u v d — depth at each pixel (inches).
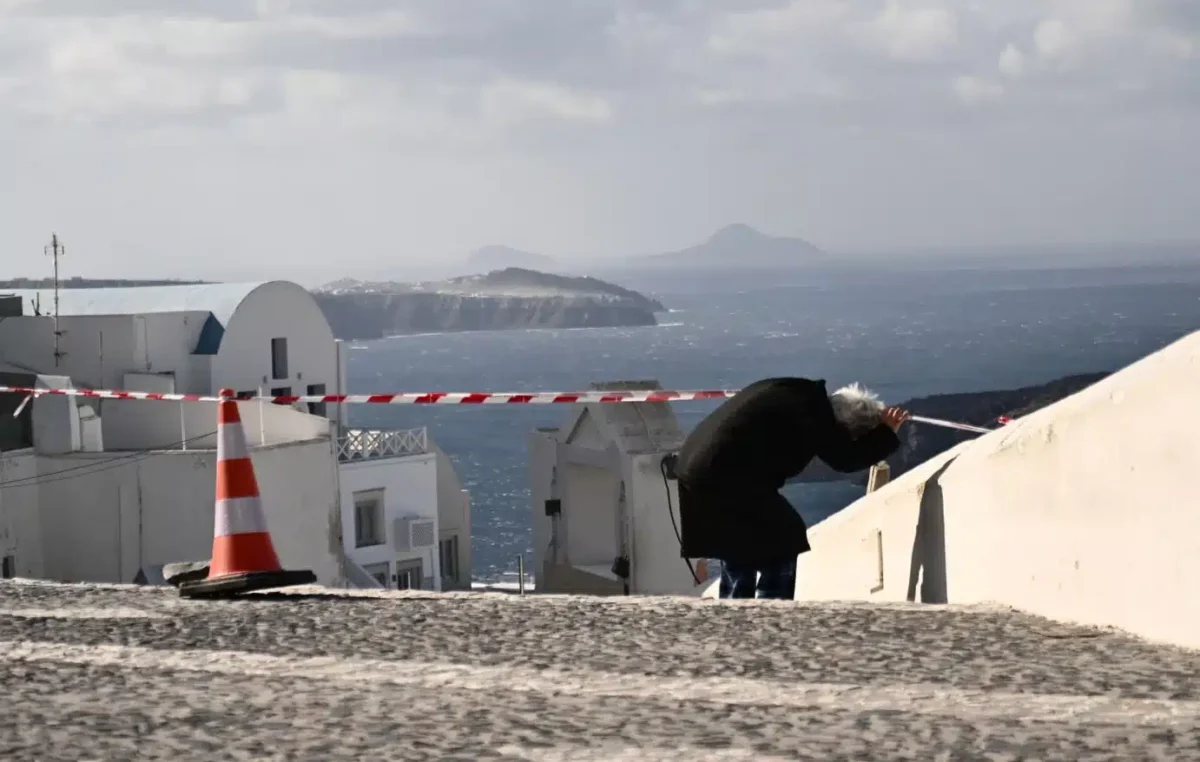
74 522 4055.1
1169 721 435.8
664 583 4104.3
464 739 422.3
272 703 484.7
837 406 826.2
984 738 415.2
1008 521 674.8
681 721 447.8
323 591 827.4
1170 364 551.8
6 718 458.6
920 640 595.5
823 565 993.5
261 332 6338.6
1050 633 598.5
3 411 4106.8
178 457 4109.3
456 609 719.1
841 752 399.9
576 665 557.0
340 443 5585.6
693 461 814.5
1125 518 584.4
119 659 586.6
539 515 4557.1
